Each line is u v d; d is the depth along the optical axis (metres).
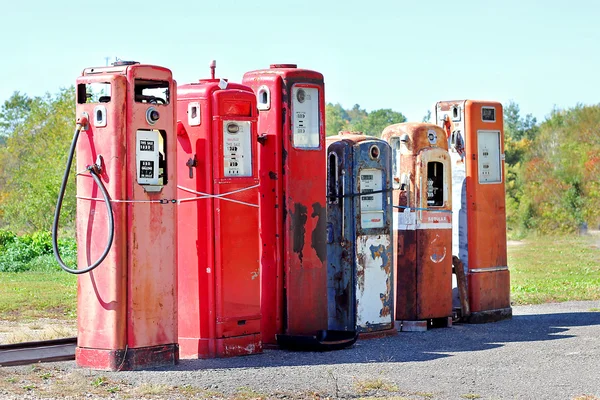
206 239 10.62
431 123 13.77
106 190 9.58
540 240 43.97
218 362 10.16
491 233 14.41
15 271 24.69
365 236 12.43
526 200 52.03
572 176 51.97
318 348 11.06
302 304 11.62
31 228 44.28
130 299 9.57
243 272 10.79
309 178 11.74
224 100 10.69
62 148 42.62
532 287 19.64
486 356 10.65
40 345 10.23
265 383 8.85
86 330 9.70
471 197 14.26
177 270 10.12
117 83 9.55
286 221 11.55
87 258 9.74
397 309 13.19
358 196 12.40
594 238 45.22
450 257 13.53
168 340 9.88
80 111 9.79
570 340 11.96
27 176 49.59
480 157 14.40
